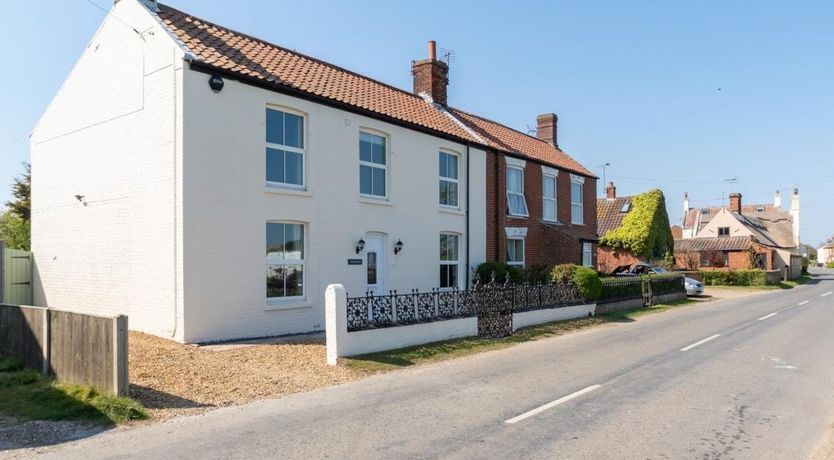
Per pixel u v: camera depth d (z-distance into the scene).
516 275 19.88
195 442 6.14
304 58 16.89
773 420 7.02
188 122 11.78
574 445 6.03
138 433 6.48
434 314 13.35
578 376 9.63
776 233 72.25
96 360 7.91
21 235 27.92
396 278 16.78
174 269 11.80
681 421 6.95
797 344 13.18
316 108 14.47
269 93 13.38
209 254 12.02
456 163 19.89
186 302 11.59
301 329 13.88
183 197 11.64
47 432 6.51
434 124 18.72
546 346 13.14
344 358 10.72
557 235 23.50
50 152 16.42
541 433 6.44
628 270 32.12
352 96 16.05
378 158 16.62
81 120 15.09
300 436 6.34
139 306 12.80
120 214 13.55
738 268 49.09
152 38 12.73
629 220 34.88
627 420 6.97
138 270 12.86
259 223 13.02
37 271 16.88
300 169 14.23
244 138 12.80
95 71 14.59
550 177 25.50
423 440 6.18
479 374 9.88
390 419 7.02
